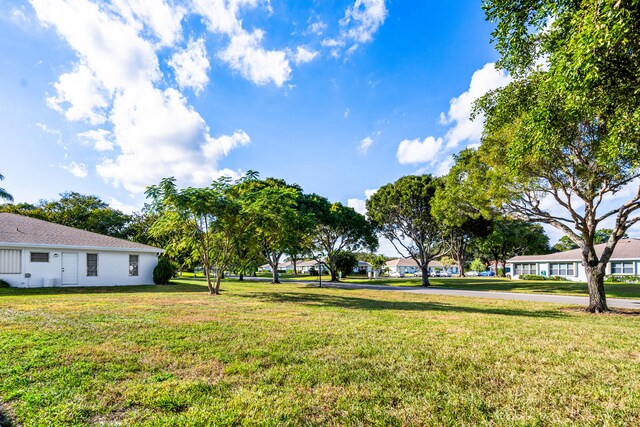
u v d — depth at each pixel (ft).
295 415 9.62
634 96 14.73
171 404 10.11
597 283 38.29
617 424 9.46
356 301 43.06
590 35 12.25
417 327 23.38
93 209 111.24
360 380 12.51
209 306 33.09
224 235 48.11
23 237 54.44
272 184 92.32
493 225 82.58
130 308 29.84
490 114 38.24
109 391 11.02
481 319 28.12
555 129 20.07
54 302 33.55
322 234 116.16
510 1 17.54
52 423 8.87
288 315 28.02
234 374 12.94
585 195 37.37
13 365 13.20
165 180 41.86
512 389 11.93
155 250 69.31
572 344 18.83
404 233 96.58
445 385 12.15
